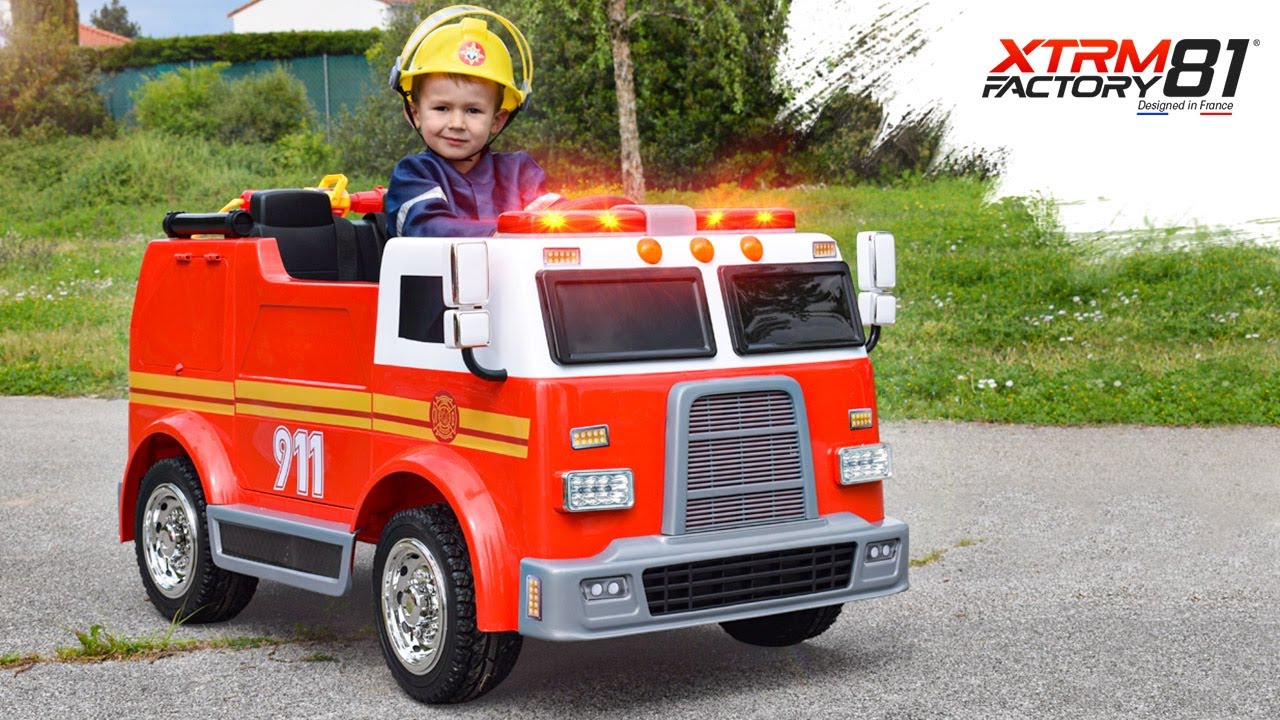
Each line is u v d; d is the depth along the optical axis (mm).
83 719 5016
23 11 36156
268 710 5117
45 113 35125
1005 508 8578
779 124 29594
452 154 6145
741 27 26859
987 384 12516
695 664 5719
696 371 4969
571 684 5445
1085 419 11539
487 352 4855
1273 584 6820
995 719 4973
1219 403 11719
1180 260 17922
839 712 5062
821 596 5129
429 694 5086
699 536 4902
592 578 4648
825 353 5305
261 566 5836
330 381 5617
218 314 6207
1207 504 8602
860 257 5566
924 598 6703
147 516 6523
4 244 23234
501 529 4812
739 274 5176
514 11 28344
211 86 34594
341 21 57031
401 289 5281
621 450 4793
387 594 5266
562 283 4809
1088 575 7047
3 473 10031
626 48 24047
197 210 28531
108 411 12867
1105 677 5449
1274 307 15430
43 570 7391
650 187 29719
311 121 35000
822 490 5227
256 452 6016
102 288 19859
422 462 5031
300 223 6477
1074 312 15672
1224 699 5176
